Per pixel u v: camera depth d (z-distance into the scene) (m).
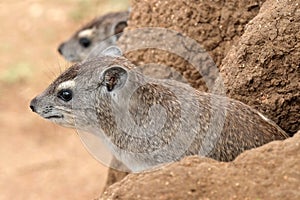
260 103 17.86
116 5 46.69
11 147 35.88
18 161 34.84
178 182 13.63
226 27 20.86
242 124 16.59
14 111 38.84
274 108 17.73
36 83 40.94
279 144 14.21
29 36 46.34
